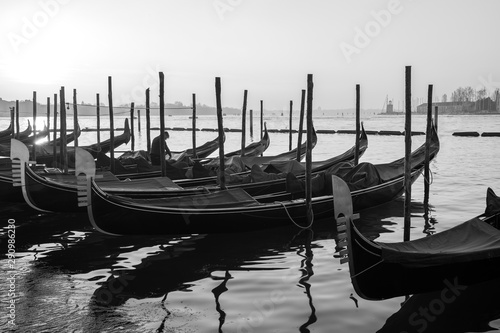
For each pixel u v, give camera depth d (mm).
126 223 12539
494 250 8969
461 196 19656
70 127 82750
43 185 15023
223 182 15875
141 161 20578
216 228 13609
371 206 16922
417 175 18312
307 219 14641
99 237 13977
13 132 33188
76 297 9547
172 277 10742
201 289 10016
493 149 40250
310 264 11539
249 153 27938
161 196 16078
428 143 17000
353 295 9641
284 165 19672
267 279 10555
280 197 15359
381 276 8867
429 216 16297
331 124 106938
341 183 8531
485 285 10070
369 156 36406
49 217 16375
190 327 8266
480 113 158000
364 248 8648
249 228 14086
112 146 22547
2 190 16969
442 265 9148
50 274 10914
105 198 12148
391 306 9156
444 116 159000
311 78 14883
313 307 9078
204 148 27891
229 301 9375
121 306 9117
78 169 11984
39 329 8109
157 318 8609
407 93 12055
